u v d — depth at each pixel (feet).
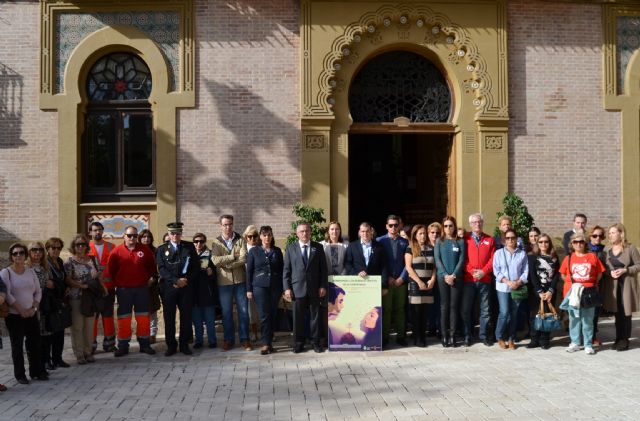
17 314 31.60
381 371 33.37
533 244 40.11
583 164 48.39
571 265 37.50
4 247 45.93
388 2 47.09
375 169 63.26
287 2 46.93
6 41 46.21
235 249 39.63
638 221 48.60
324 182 46.55
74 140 46.19
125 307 38.37
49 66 46.21
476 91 47.83
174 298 38.17
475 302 41.70
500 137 47.62
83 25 46.62
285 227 46.57
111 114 47.34
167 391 30.01
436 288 41.27
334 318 38.29
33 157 46.19
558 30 48.44
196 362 36.24
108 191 47.21
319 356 37.22
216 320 46.16
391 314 40.24
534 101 48.19
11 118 46.16
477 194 47.60
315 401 27.99
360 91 48.49
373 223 63.10
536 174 48.03
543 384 30.25
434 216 53.42
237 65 46.73
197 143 46.52
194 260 38.70
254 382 31.50
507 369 33.37
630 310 37.58
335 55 46.73
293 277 38.17
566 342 40.42
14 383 31.81
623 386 29.78
